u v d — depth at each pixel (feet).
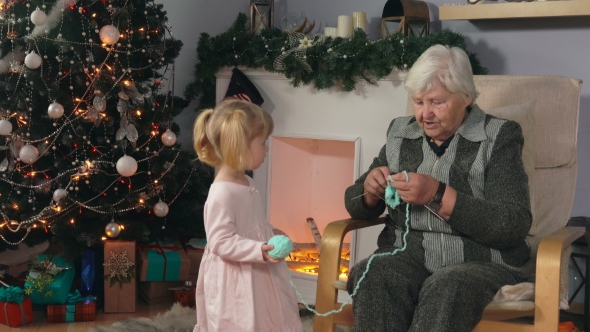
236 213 5.46
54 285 8.09
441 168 5.75
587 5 7.48
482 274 5.17
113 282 8.41
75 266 9.42
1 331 7.73
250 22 9.70
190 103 10.72
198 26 10.62
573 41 8.07
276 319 5.47
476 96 5.83
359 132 8.61
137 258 8.96
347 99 8.65
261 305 5.39
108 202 8.41
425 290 5.09
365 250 8.68
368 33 9.57
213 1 10.62
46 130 8.18
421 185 5.35
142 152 8.73
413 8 8.46
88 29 8.14
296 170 10.05
